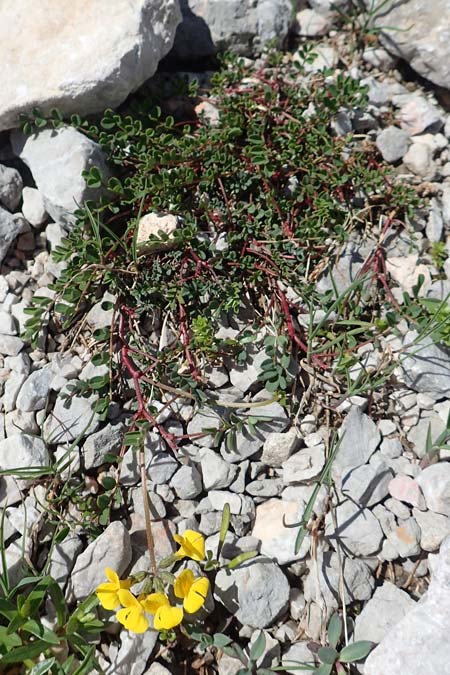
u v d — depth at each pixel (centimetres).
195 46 30
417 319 23
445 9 28
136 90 28
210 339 23
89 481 22
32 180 27
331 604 20
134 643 19
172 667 19
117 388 23
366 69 30
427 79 30
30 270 26
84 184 24
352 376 23
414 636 18
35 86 25
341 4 31
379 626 19
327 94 28
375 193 26
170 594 20
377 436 22
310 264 25
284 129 27
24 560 20
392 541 21
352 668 19
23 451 22
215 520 21
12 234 25
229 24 30
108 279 24
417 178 28
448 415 21
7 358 24
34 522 21
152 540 20
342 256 25
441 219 27
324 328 24
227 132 26
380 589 20
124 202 25
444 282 25
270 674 19
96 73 25
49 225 26
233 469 22
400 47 29
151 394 23
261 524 21
